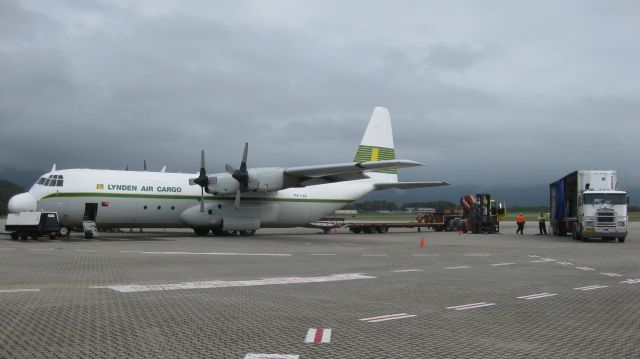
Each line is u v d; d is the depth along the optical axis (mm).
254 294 10320
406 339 6906
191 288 10938
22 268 13977
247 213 33938
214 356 6000
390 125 40062
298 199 35938
